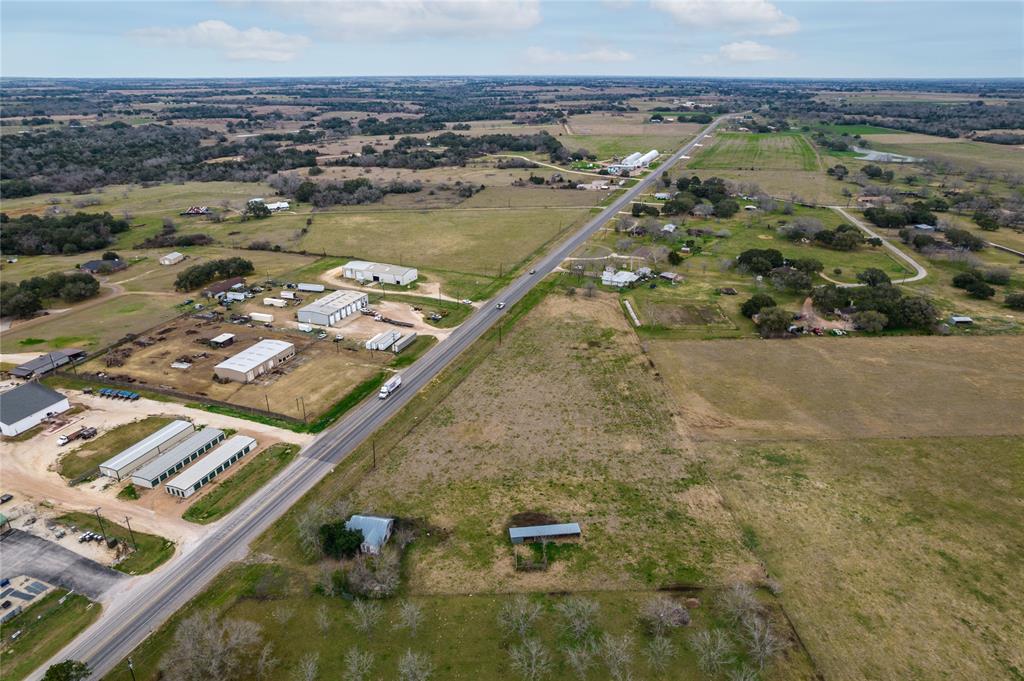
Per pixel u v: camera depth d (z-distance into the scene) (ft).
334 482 236.84
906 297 382.42
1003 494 224.12
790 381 307.78
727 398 293.23
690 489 230.07
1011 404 281.95
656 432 266.98
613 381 312.29
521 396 299.38
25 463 250.16
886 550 198.80
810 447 254.06
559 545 203.72
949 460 243.40
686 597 181.98
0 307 391.65
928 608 176.96
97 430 272.92
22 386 292.81
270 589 187.52
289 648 167.73
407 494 229.45
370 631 172.45
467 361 336.08
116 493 232.32
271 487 234.58
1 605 181.88
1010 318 378.32
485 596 183.93
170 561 199.11
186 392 303.89
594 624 172.76
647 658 162.81
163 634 172.76
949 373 311.88
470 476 239.50
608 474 239.71
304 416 281.95
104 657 165.48
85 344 360.48
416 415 283.18
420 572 193.26
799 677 156.97
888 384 302.45
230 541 207.62
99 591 187.11
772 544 202.49
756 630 166.09
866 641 166.91
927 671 158.51
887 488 228.22
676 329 372.79
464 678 158.61
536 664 160.04
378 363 335.06
